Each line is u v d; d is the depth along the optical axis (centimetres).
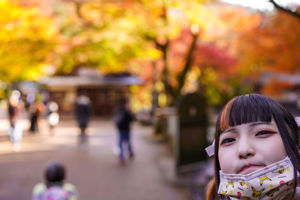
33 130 2114
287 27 1080
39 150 1404
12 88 1797
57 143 1630
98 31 1025
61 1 1009
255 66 1293
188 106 855
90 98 3500
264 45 1148
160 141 1609
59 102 3381
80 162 1134
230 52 2430
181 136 821
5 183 834
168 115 1419
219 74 2614
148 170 966
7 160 1176
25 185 815
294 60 1102
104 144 1584
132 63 1908
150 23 1034
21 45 803
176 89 1459
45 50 868
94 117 3481
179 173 794
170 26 1032
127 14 1043
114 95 3544
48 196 370
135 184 809
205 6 1006
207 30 1293
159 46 1455
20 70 848
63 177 386
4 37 755
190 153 838
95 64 1116
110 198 697
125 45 1056
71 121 3209
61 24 1009
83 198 701
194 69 2730
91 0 997
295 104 1842
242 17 1188
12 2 723
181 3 923
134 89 3550
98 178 887
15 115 1559
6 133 2058
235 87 2630
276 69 1141
